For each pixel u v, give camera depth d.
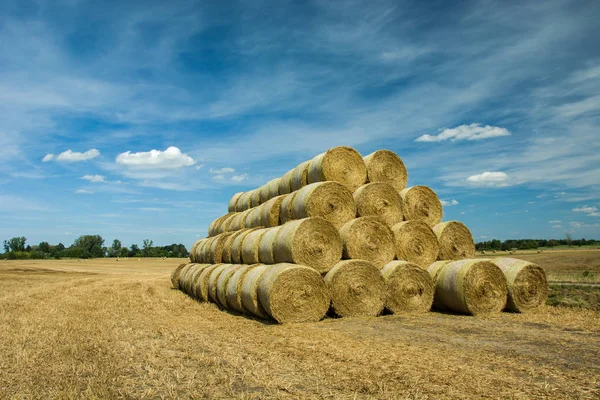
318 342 8.76
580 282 18.67
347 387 5.82
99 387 5.96
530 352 7.72
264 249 14.38
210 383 6.10
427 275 13.45
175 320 12.23
